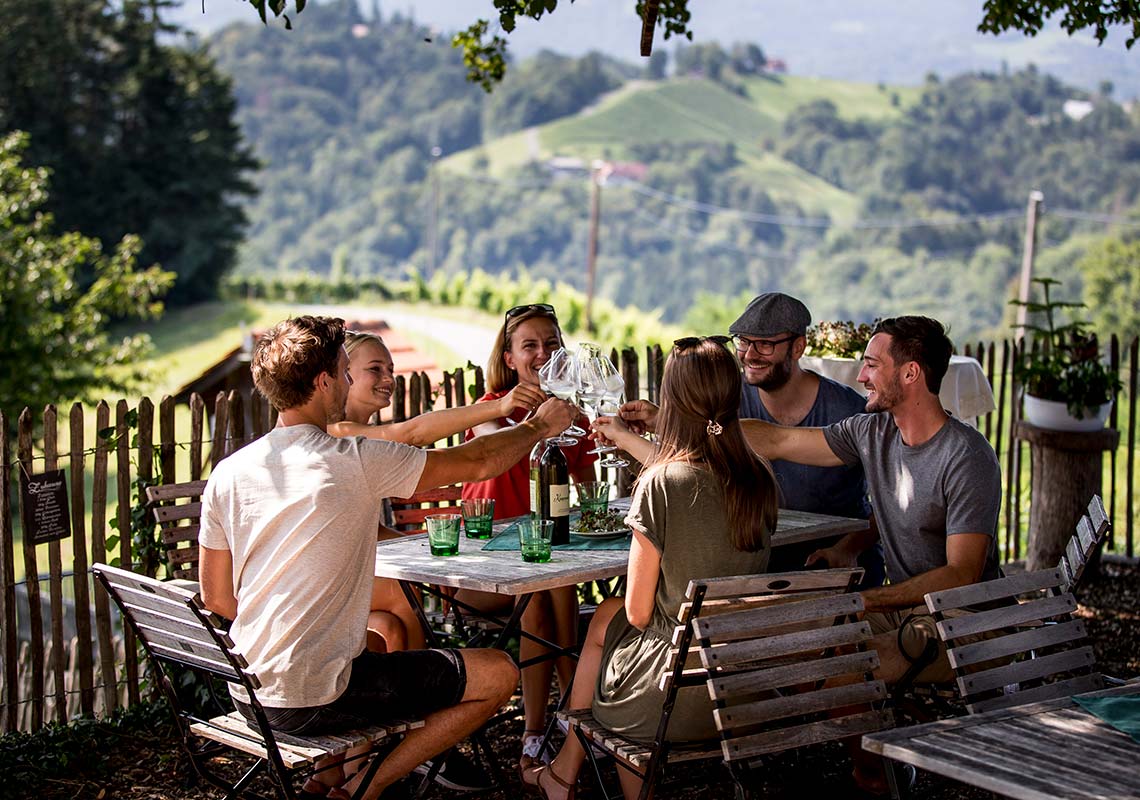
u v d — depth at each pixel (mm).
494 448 3627
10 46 61531
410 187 155875
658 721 3426
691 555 3447
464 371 6066
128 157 64875
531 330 4738
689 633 3248
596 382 3916
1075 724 2748
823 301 108062
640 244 141125
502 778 4062
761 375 4570
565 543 4035
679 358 3512
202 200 66500
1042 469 6734
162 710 4941
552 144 174875
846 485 4590
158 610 3389
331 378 3373
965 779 2482
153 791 4285
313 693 3266
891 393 3891
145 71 65625
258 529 3275
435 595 4320
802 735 3340
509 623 3781
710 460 3479
